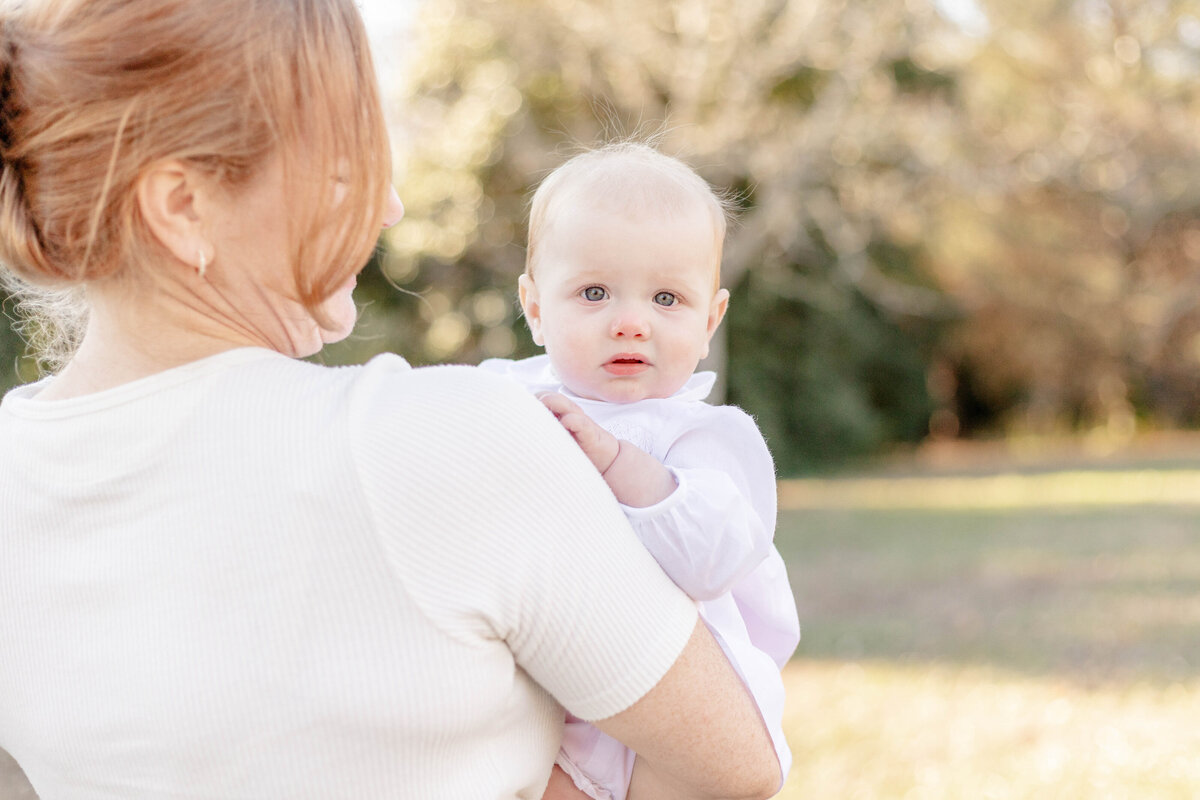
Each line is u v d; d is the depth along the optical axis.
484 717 1.03
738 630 1.41
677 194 1.60
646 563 1.11
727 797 1.17
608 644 1.06
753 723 1.16
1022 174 19.05
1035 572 8.31
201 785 1.00
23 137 1.01
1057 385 23.45
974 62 18.62
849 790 4.32
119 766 1.03
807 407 19.70
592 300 1.59
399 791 1.01
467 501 1.01
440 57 12.86
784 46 10.76
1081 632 6.37
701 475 1.30
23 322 1.35
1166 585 7.48
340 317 1.22
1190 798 4.10
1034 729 4.87
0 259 1.05
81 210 1.00
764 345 19.25
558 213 1.63
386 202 1.13
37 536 1.06
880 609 7.38
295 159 1.06
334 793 1.00
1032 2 18.66
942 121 13.84
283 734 0.99
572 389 1.60
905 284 20.33
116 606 1.02
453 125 13.17
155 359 1.07
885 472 18.64
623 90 11.35
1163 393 23.17
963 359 23.92
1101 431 23.55
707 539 1.23
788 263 17.97
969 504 13.27
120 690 1.01
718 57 10.48
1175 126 19.69
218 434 1.02
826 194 13.48
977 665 5.85
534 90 13.59
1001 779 4.36
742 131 10.67
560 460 1.07
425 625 0.99
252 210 1.06
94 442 1.04
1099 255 21.59
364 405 1.02
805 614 7.37
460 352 15.43
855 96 12.04
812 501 14.66
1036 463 19.03
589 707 1.08
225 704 0.99
